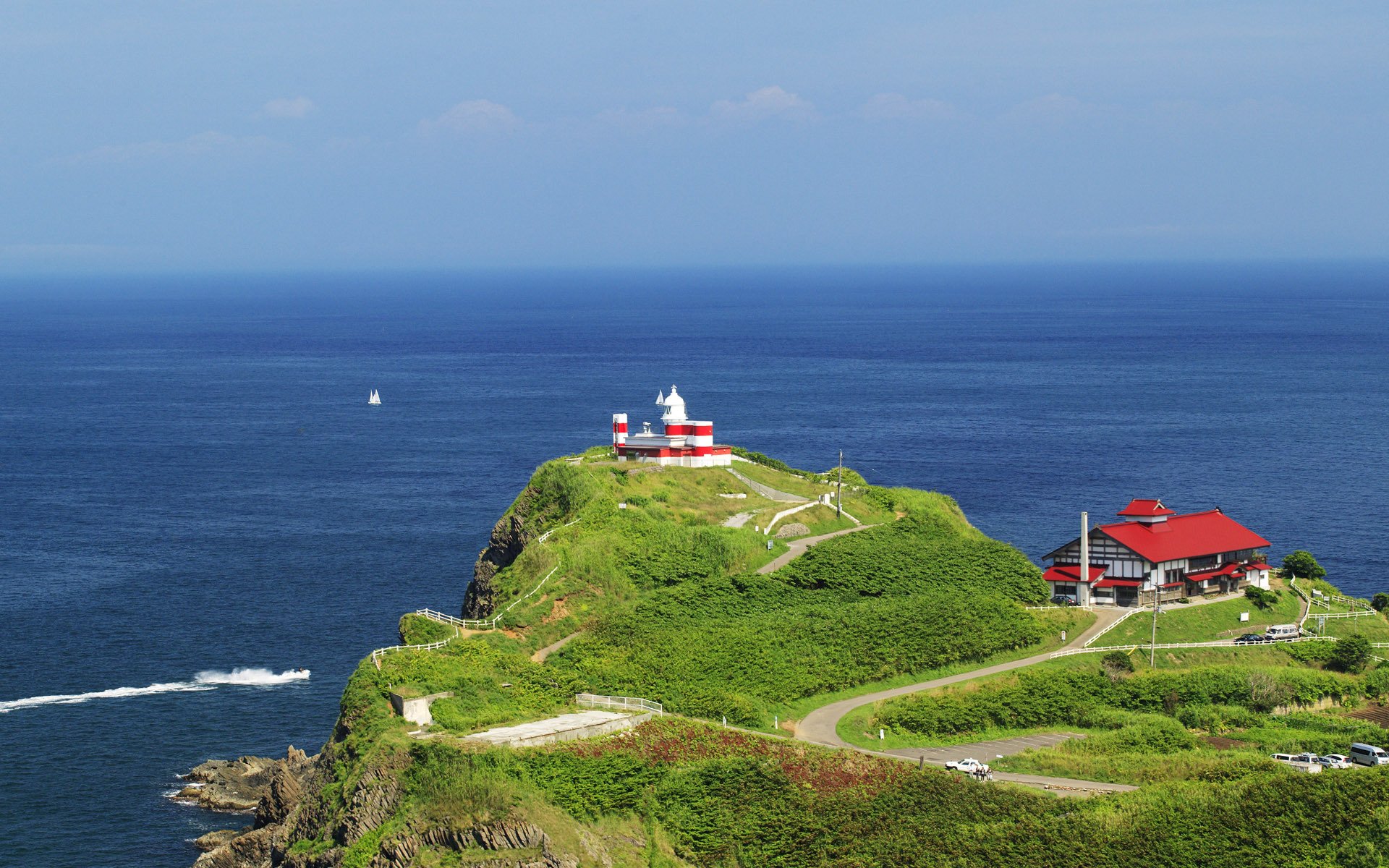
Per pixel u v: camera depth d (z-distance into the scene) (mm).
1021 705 116438
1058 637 134375
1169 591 144375
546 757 96312
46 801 115438
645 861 91000
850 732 110250
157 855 106875
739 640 120812
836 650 122375
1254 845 90625
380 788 94375
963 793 95562
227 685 142250
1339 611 146125
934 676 124000
